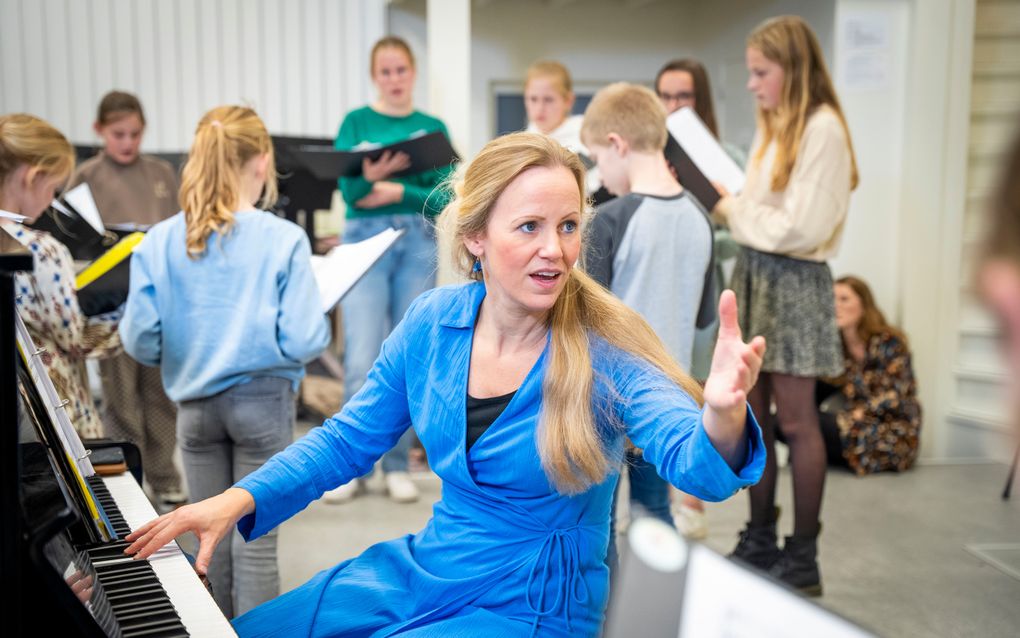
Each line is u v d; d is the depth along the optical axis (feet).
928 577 9.55
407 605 4.46
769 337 9.07
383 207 12.07
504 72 22.43
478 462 4.49
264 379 6.91
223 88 20.04
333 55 20.56
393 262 12.16
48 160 6.67
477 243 4.54
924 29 13.65
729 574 1.67
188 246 6.84
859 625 1.50
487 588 4.36
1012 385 0.94
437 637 4.14
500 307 4.51
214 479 7.20
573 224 4.36
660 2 22.79
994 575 9.60
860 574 9.63
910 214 14.03
